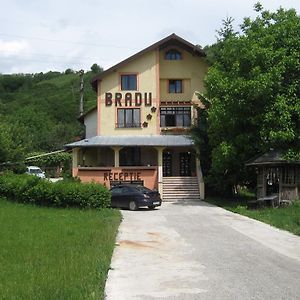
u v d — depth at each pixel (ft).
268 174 97.35
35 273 33.88
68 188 87.92
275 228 64.23
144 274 36.55
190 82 136.77
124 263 40.83
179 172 134.10
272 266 39.47
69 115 330.34
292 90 92.53
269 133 91.04
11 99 371.76
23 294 28.17
